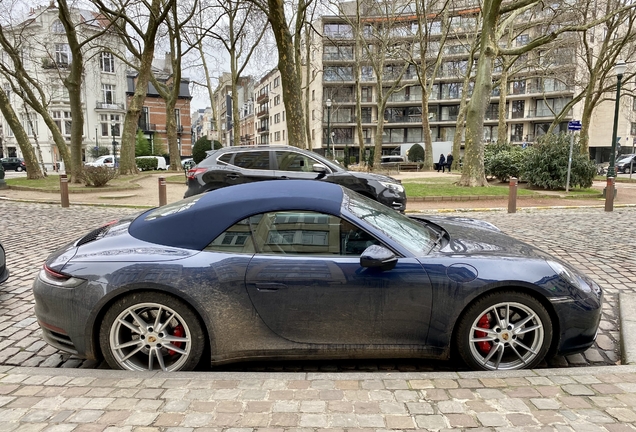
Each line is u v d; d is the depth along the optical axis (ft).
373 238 10.31
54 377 9.34
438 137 188.55
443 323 9.95
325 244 10.25
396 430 7.27
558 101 166.09
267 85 237.25
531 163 54.03
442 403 8.11
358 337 10.07
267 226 10.34
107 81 167.02
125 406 8.09
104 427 7.42
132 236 10.72
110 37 108.68
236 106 98.27
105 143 167.63
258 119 261.44
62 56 143.02
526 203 43.06
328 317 9.93
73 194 51.21
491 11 48.78
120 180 65.21
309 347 10.07
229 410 7.91
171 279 9.64
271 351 10.07
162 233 10.50
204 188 29.37
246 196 10.87
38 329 13.17
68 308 9.83
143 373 9.49
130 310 9.78
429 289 9.85
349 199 11.60
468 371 10.43
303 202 10.58
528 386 8.73
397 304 9.89
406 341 10.11
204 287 9.69
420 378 9.16
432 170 113.70
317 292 9.83
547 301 10.00
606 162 159.43
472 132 52.54
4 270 15.66
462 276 9.86
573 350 10.23
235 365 10.99
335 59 167.73
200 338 9.91
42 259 21.20
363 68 182.09
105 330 9.82
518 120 173.27
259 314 9.88
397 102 186.09
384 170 99.86
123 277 9.67
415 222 12.57
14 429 7.39
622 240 24.79
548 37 49.62
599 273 18.20
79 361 11.27
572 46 86.33
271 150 29.76
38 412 7.91
